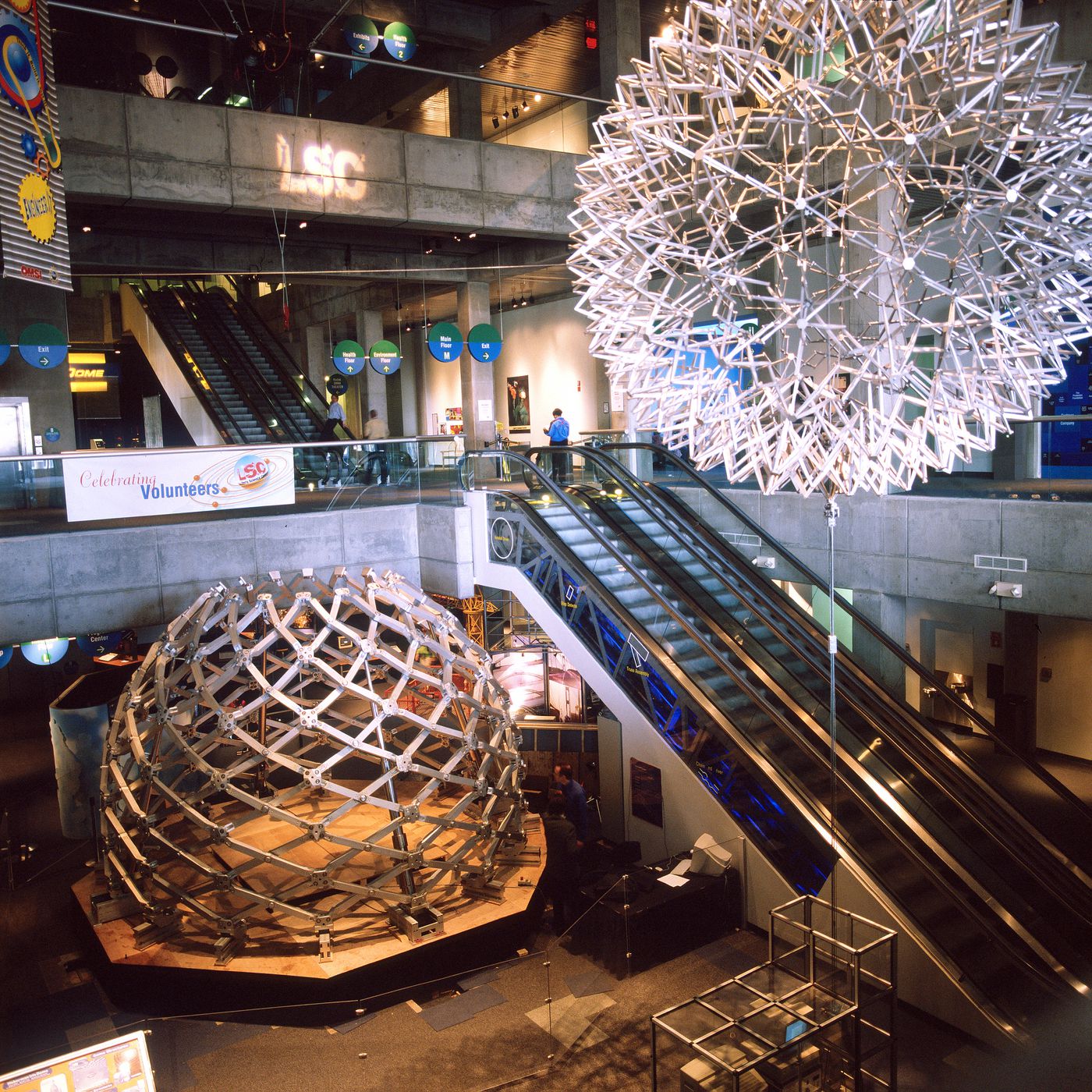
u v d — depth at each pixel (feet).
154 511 43.50
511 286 84.23
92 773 44.11
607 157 12.23
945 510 39.27
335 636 60.13
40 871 41.22
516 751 37.42
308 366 110.93
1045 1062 23.66
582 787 40.91
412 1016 28.60
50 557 41.60
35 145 33.68
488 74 76.79
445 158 58.03
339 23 67.31
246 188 51.57
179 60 88.17
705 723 34.12
